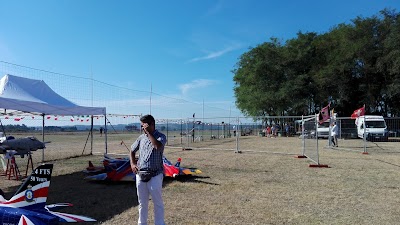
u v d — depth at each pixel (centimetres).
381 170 1323
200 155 1912
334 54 4681
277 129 4397
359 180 1103
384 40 4206
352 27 4600
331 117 2511
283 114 5153
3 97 1080
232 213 714
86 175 1184
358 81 4581
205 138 4131
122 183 1041
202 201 816
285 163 1540
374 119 3244
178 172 1084
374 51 4278
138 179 540
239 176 1175
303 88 4772
